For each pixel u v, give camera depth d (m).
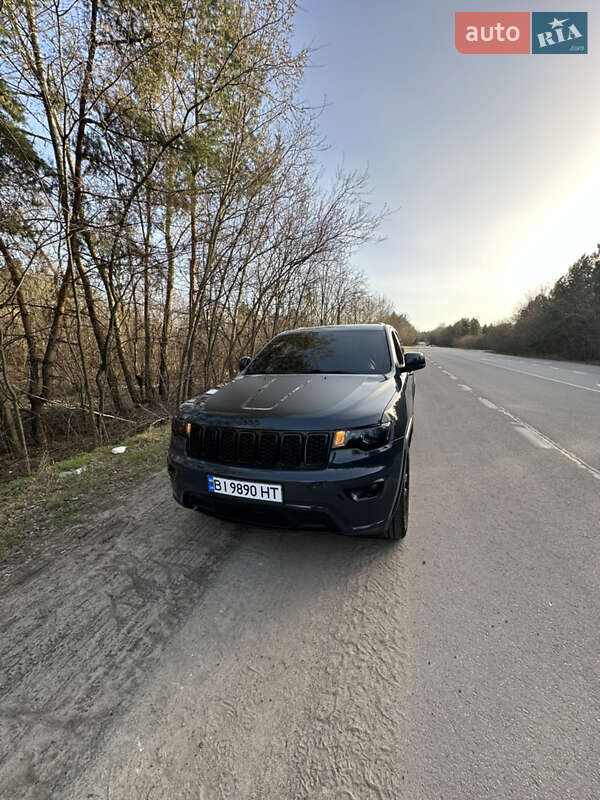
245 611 1.96
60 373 7.67
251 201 7.61
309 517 2.11
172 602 2.04
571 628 1.80
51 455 6.38
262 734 1.34
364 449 2.12
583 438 5.23
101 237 6.05
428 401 8.32
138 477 3.89
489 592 2.07
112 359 8.20
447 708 1.41
